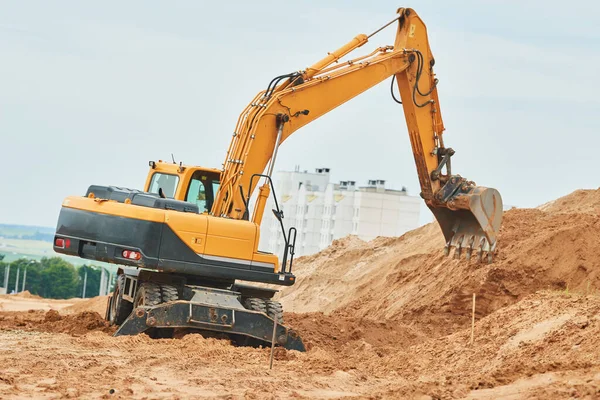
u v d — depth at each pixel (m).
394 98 54.66
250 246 45.72
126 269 52.00
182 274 46.41
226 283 47.22
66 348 38.84
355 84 51.97
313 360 38.62
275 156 48.41
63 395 28.88
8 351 37.53
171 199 47.47
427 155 55.22
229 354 38.84
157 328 43.94
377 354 45.69
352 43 52.50
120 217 44.69
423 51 54.94
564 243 61.09
